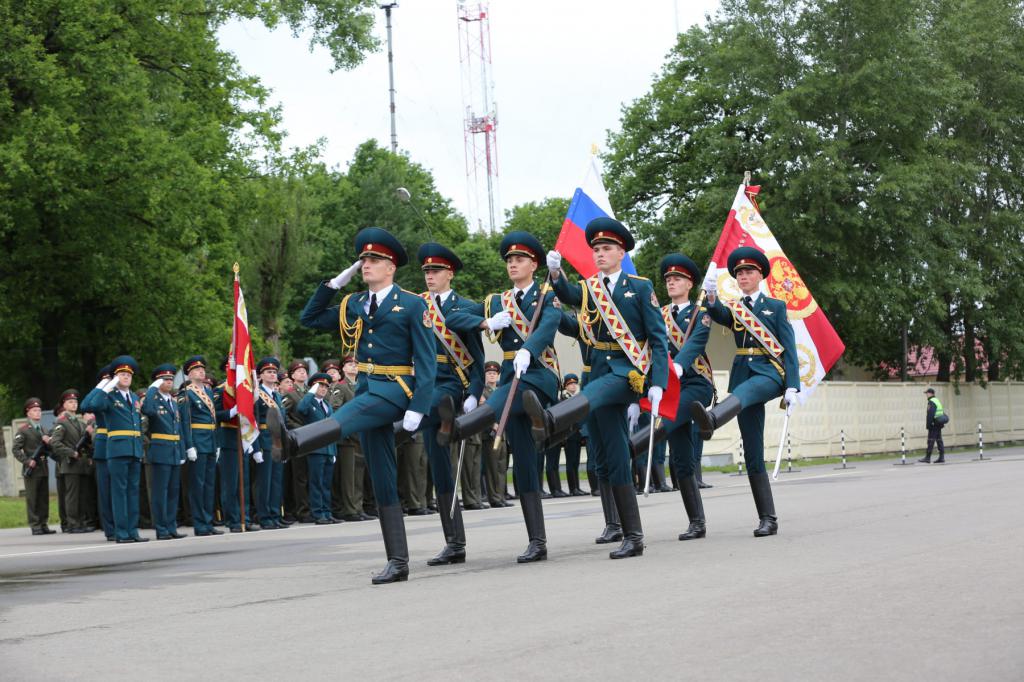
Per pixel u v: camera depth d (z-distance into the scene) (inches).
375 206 2250.2
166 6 1181.1
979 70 1766.7
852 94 1483.8
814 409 1336.1
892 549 331.0
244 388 609.9
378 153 2399.1
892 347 1893.5
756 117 1488.7
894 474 845.8
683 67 1734.7
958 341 1738.4
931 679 176.2
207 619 270.8
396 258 330.6
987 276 1726.1
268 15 1258.0
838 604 240.8
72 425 712.4
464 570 338.6
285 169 1317.7
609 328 355.6
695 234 1514.5
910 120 1481.3
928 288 1567.4
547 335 349.1
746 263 414.3
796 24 1498.5
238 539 546.3
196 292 1254.3
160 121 1224.2
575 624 233.0
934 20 1779.0
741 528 434.0
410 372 326.0
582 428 836.0
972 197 1734.7
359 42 1288.1
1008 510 442.6
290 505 717.3
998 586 255.9
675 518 499.8
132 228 1138.7
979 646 197.2
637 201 1795.0
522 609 255.6
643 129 1759.4
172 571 391.2
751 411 406.0
